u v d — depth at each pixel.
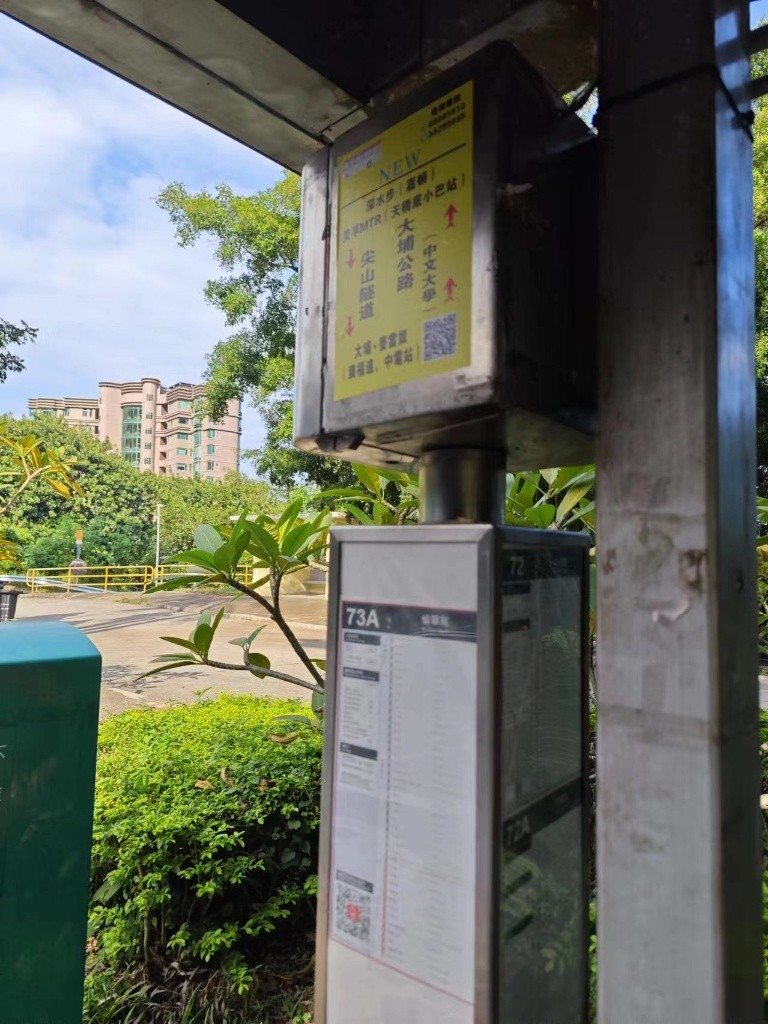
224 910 2.24
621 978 0.85
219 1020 1.95
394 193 1.02
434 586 0.99
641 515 0.88
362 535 1.09
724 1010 0.78
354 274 1.07
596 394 0.97
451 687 0.97
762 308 8.34
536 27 1.16
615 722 0.88
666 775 0.84
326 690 1.13
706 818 0.80
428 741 0.99
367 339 1.04
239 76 1.40
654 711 0.85
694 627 0.83
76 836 1.52
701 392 0.84
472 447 1.12
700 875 0.80
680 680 0.83
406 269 0.99
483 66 0.92
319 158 1.17
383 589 1.05
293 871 2.42
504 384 0.89
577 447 1.14
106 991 2.00
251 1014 1.99
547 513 1.96
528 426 1.00
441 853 0.96
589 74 1.28
